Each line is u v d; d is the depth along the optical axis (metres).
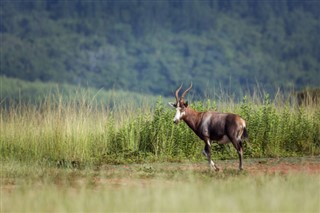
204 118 68.69
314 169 67.31
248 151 78.69
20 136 79.19
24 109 84.12
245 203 46.53
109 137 80.19
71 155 77.31
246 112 81.56
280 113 84.75
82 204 46.59
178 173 62.00
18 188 53.84
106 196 48.62
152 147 79.44
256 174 63.00
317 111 85.94
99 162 74.75
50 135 78.69
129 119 82.12
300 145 81.31
